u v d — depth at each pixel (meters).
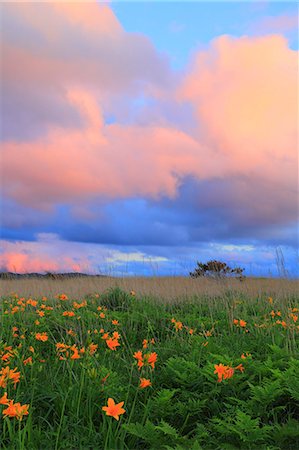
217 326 8.41
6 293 11.88
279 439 3.66
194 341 6.62
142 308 10.44
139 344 7.70
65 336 7.45
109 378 4.93
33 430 3.90
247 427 3.62
